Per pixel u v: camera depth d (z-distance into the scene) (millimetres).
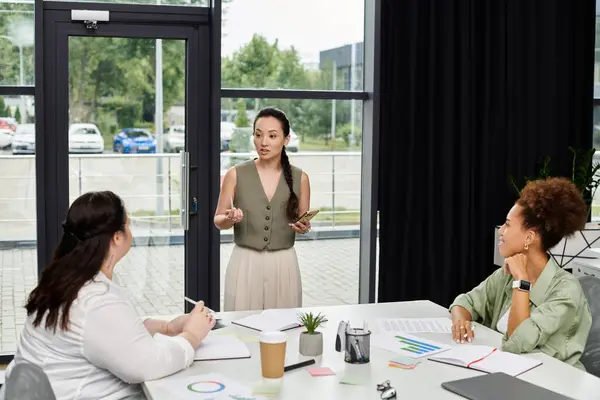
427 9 4816
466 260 5000
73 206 2332
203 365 2439
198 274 4812
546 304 2688
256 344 2674
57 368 2275
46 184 4566
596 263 4332
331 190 4988
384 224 4887
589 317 2727
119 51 4617
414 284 4957
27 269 4645
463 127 4914
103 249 2318
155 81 4688
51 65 4508
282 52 4840
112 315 2258
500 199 5078
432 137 4871
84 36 4547
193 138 4734
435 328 2902
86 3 4508
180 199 4789
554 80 5098
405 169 4883
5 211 4570
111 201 2357
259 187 3799
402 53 4816
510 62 5004
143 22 4594
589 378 2357
